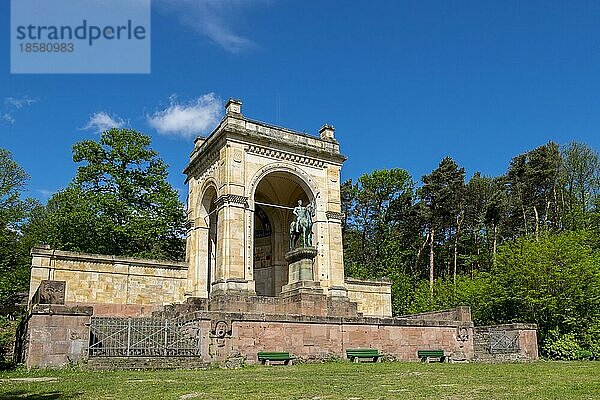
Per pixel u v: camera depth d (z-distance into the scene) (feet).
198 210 147.54
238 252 126.41
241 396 47.01
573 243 138.10
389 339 101.86
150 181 176.14
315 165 145.89
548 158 223.51
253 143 135.95
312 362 92.48
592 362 102.89
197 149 153.07
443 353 105.19
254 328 89.40
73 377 63.72
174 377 64.13
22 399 45.37
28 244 172.45
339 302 119.14
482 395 47.78
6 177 179.52
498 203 221.25
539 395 47.52
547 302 126.21
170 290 141.69
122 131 175.42
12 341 121.80
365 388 53.16
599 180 217.36
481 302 146.00
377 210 268.00
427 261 257.14
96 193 168.14
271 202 163.43
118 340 80.43
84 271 131.44
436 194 234.79
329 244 141.69
